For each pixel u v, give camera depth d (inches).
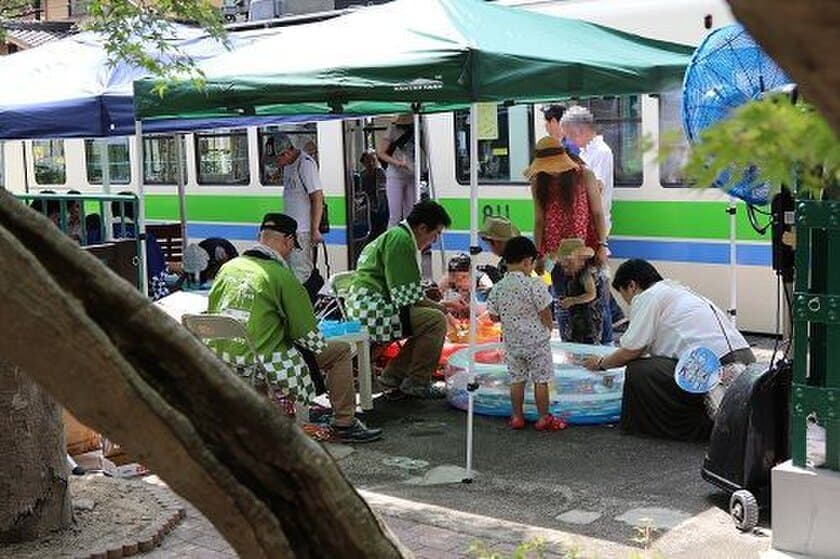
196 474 68.1
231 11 556.4
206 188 571.5
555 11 419.5
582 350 322.3
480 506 227.6
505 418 297.3
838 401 177.0
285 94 247.3
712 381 255.9
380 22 262.5
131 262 291.7
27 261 62.6
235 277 257.8
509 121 437.7
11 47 586.9
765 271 383.9
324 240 517.0
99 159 640.4
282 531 71.1
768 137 43.8
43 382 64.9
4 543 204.4
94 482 240.4
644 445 268.4
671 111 396.2
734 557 194.4
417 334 312.5
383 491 239.8
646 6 396.2
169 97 267.3
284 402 268.1
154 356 71.3
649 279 278.7
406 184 465.1
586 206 323.3
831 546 177.2
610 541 203.8
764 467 208.2
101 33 315.3
